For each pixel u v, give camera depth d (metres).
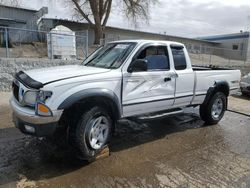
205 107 6.06
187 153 4.48
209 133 5.65
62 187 3.25
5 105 7.19
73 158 4.04
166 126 6.01
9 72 9.21
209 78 5.79
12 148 4.33
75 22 26.69
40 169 3.67
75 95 3.59
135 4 26.73
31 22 24.61
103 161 4.02
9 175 3.48
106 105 4.08
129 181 3.46
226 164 4.11
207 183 3.49
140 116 4.65
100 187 3.29
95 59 4.88
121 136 5.20
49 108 3.43
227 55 33.31
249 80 10.99
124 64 4.27
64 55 12.30
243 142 5.18
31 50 14.94
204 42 37.72
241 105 9.12
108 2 26.09
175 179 3.56
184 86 5.21
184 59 5.30
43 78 3.64
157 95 4.72
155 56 4.76
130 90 4.28
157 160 4.14
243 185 3.47
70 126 3.73
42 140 4.69
